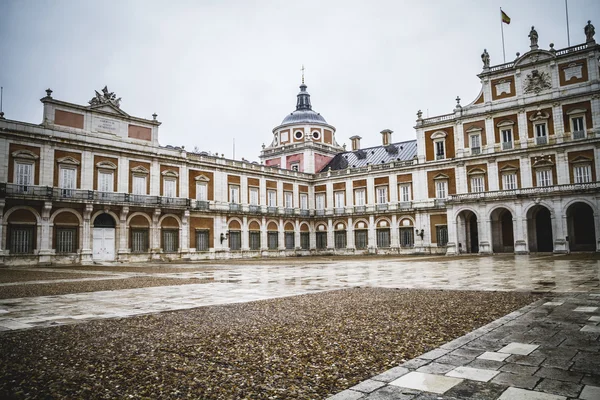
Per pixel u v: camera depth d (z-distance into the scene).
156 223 48.31
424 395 5.34
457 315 10.39
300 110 80.50
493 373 6.11
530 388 5.51
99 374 6.25
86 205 42.28
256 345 7.81
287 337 8.39
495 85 53.38
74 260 41.66
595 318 9.71
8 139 38.72
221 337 8.47
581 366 6.32
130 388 5.68
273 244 63.34
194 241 52.72
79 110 43.53
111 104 45.84
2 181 38.16
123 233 45.31
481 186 53.47
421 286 17.25
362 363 6.66
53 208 40.78
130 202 45.62
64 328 9.52
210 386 5.75
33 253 39.34
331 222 68.19
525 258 38.31
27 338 8.54
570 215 47.34
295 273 25.94
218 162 56.47
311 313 11.05
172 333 8.89
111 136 45.78
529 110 50.66
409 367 6.43
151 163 48.97
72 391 5.58
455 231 51.78
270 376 6.12
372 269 28.69
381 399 5.24
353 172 66.25
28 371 6.40
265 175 62.81
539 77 50.31
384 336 8.34
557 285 16.16
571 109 48.06
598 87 46.53
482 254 49.19
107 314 11.38
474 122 54.59
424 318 10.09
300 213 67.81
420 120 59.59
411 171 60.47
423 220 58.81
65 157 42.16
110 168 45.47
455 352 7.17
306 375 6.14
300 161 72.44
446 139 57.31
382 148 69.81
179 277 23.47
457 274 22.84
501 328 8.87
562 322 9.34
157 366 6.62
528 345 7.52
